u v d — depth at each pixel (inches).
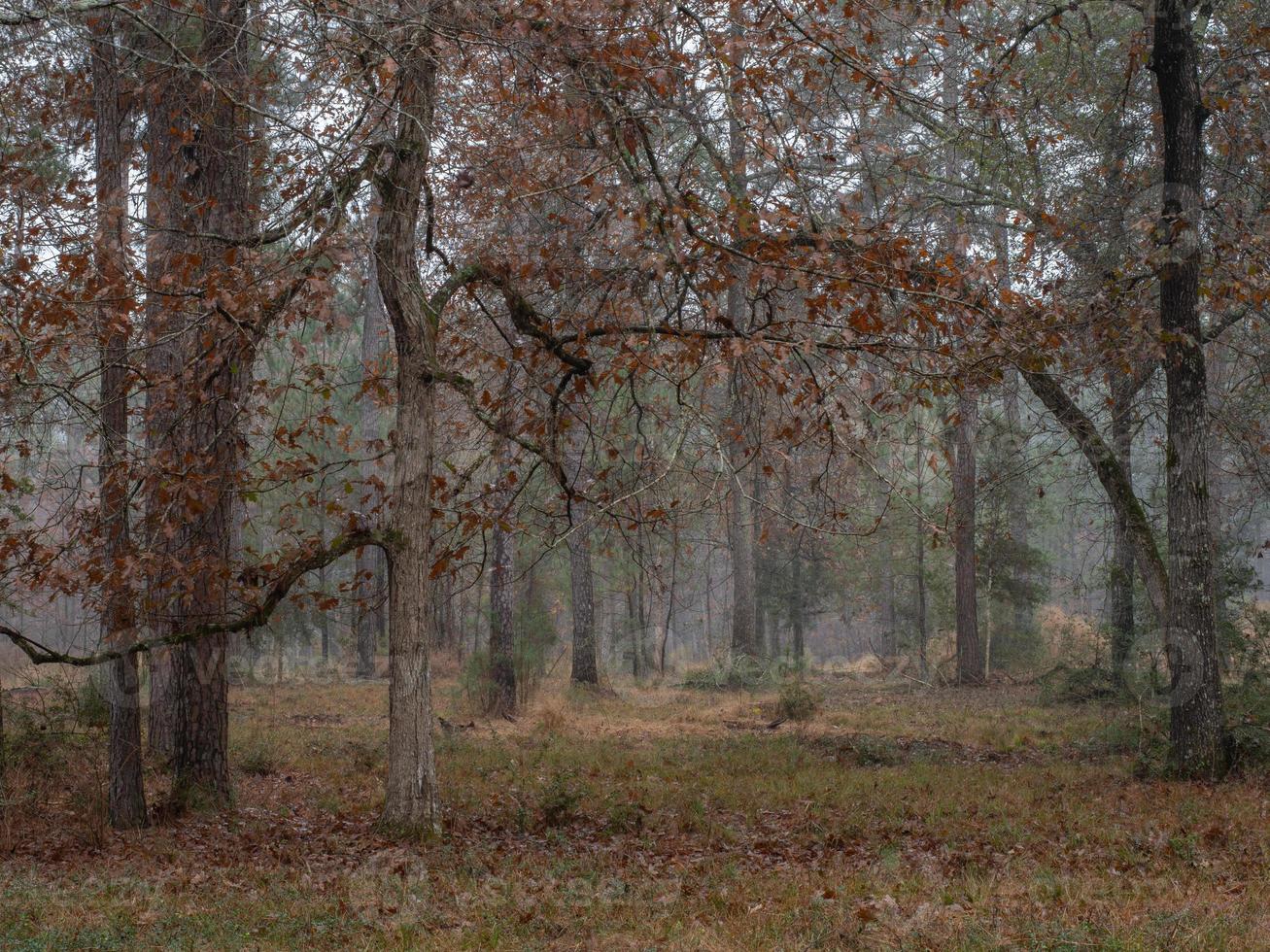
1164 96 532.1
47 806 436.8
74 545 370.3
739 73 401.7
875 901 287.7
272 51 408.5
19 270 348.2
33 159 412.8
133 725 420.5
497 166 434.0
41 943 250.2
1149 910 268.8
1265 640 721.6
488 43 372.8
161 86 432.5
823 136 451.2
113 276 351.6
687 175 453.4
